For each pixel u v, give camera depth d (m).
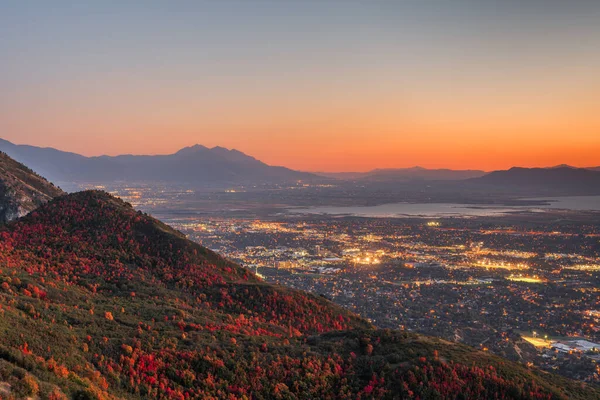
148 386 42.47
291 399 47.69
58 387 34.56
